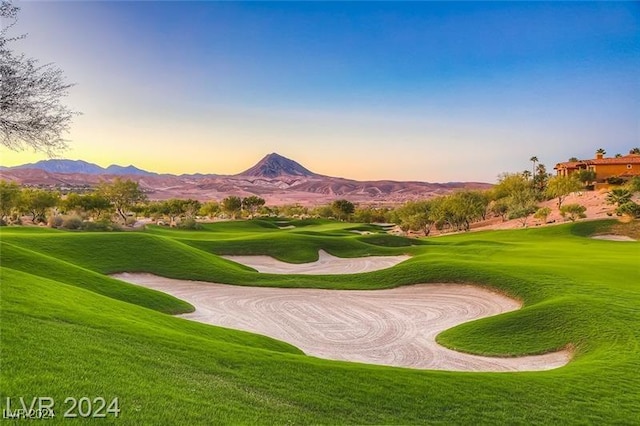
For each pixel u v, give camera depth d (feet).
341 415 39.86
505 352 80.69
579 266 141.69
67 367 38.58
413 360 81.05
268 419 36.35
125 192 352.69
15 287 63.98
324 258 212.02
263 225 409.90
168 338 54.03
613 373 56.80
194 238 236.84
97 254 148.36
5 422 28.91
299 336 96.12
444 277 133.80
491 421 41.83
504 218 443.73
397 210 551.18
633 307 91.97
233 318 108.06
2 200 290.56
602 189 425.28
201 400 37.37
